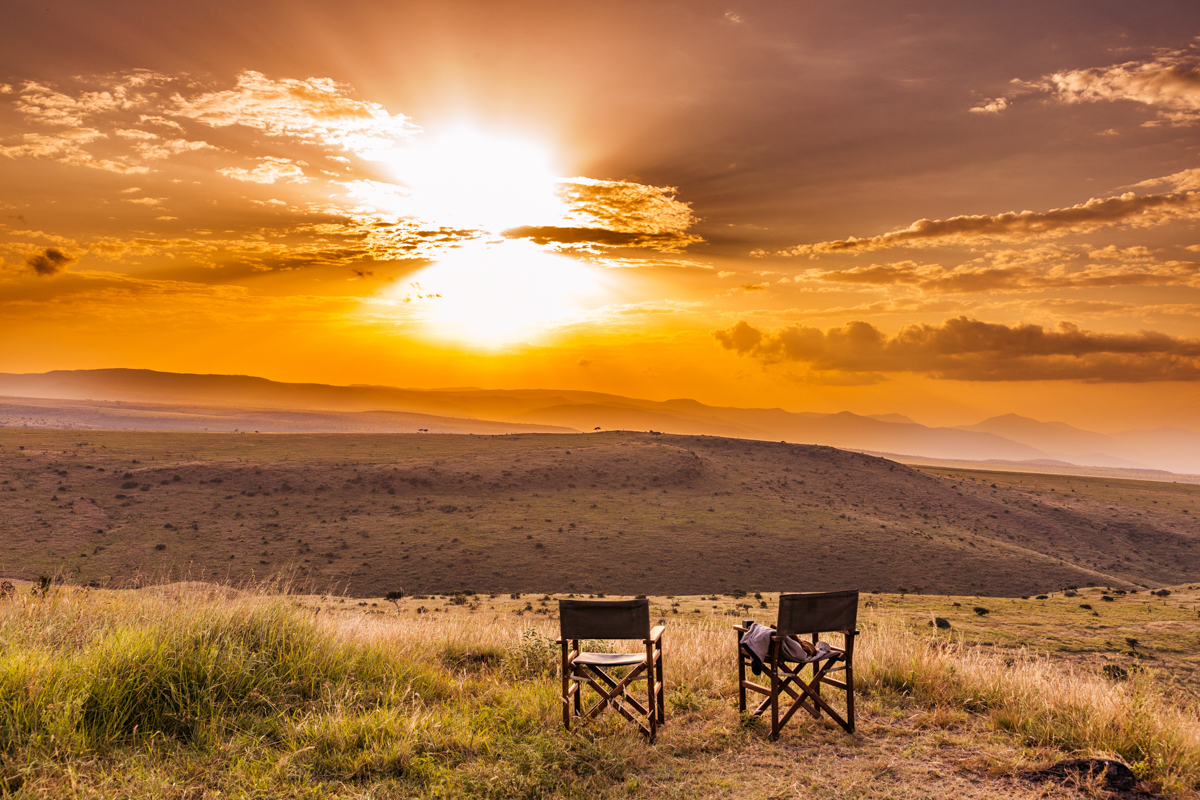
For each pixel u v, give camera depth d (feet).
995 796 15.80
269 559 304.91
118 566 276.21
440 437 618.03
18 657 19.71
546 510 399.44
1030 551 370.12
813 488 486.79
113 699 18.67
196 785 15.24
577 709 21.42
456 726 19.57
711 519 393.09
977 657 27.68
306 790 15.20
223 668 21.18
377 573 300.20
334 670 23.73
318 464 457.27
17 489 346.54
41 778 14.56
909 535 374.63
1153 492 578.25
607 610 19.94
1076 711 21.40
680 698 23.09
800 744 19.26
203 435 572.51
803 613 19.75
